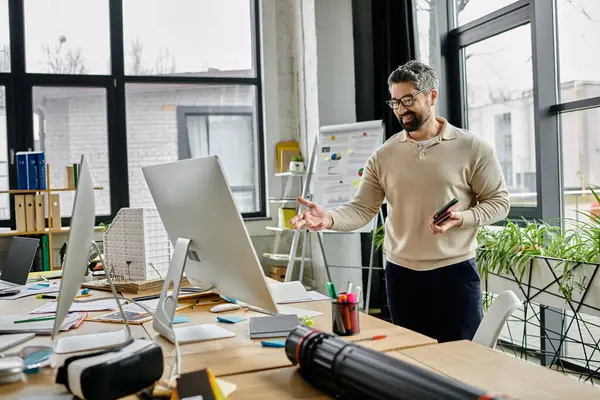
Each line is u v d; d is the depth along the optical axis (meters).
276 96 5.34
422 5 4.29
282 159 5.21
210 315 1.93
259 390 1.19
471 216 2.20
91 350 1.50
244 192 5.49
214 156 1.38
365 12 4.79
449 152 2.33
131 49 5.17
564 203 3.42
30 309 2.12
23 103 4.88
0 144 4.84
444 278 2.32
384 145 2.51
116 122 5.09
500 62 3.79
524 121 3.62
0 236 4.58
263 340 1.58
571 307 2.61
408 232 2.38
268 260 5.29
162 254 2.50
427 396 0.92
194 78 5.29
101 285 2.46
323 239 4.79
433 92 2.36
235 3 5.44
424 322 2.40
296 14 5.19
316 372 1.17
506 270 2.91
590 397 1.10
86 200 1.35
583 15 3.21
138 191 5.17
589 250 2.66
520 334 3.58
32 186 4.44
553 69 3.42
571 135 3.33
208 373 1.11
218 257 1.54
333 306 1.62
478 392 0.90
